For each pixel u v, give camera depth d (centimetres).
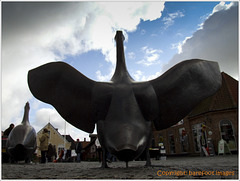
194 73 490
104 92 458
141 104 455
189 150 2330
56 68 486
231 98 2034
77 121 481
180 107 480
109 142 395
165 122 484
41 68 491
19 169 565
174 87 477
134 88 466
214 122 2014
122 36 590
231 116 1964
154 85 479
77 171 452
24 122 976
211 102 2106
